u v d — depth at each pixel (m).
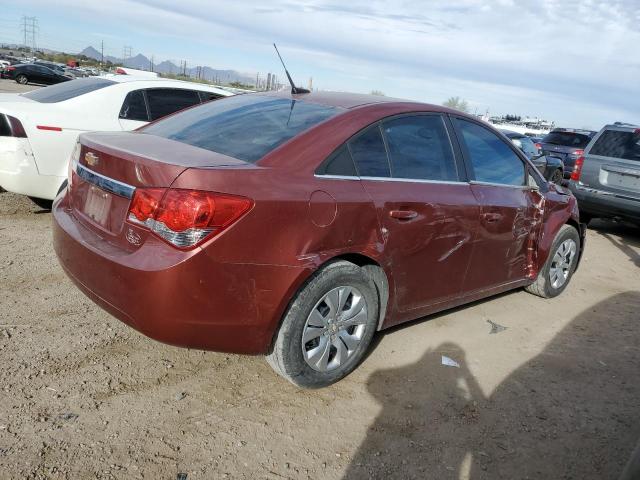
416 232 3.35
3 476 2.25
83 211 3.04
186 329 2.58
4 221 5.45
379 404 3.10
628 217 7.71
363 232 3.03
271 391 3.11
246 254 2.59
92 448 2.49
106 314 3.76
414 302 3.58
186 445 2.59
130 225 2.63
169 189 2.51
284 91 3.91
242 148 3.01
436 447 2.79
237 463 2.51
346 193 2.96
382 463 2.63
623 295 5.52
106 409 2.77
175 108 6.62
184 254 2.48
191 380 3.13
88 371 3.07
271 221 2.65
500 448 2.83
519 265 4.50
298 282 2.77
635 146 7.64
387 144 3.34
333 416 2.95
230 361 3.38
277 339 2.87
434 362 3.65
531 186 4.52
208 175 2.54
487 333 4.21
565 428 3.07
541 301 5.08
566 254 5.14
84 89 6.20
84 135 3.26
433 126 3.72
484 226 3.88
